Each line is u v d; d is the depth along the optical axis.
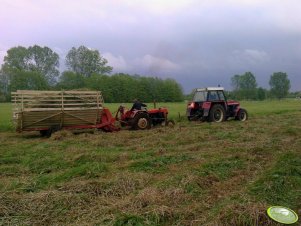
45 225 5.41
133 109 16.86
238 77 115.69
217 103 20.39
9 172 8.41
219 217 5.43
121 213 5.59
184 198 6.34
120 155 9.82
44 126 14.63
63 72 85.81
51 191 6.49
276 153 10.16
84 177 7.69
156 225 5.38
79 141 12.70
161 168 8.59
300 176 7.54
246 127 16.84
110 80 80.12
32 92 14.20
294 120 21.28
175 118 22.33
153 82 84.69
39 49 86.94
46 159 9.45
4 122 19.44
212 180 7.48
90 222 5.40
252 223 5.36
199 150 10.91
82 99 15.14
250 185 6.98
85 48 89.06
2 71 83.00
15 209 5.82
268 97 122.38
